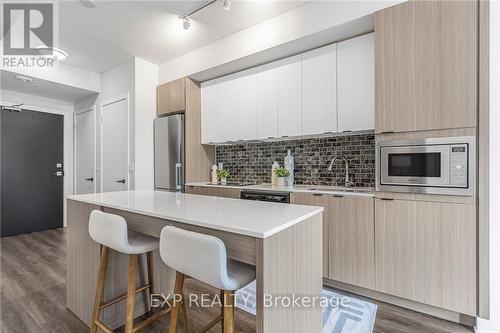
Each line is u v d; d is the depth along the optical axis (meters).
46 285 2.38
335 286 2.32
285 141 3.18
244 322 1.83
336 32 2.28
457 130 1.70
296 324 1.21
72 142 4.64
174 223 1.34
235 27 2.73
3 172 3.92
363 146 2.61
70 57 3.44
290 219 1.19
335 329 1.71
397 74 1.91
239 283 1.09
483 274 1.64
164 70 3.65
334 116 2.43
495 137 1.61
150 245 1.48
